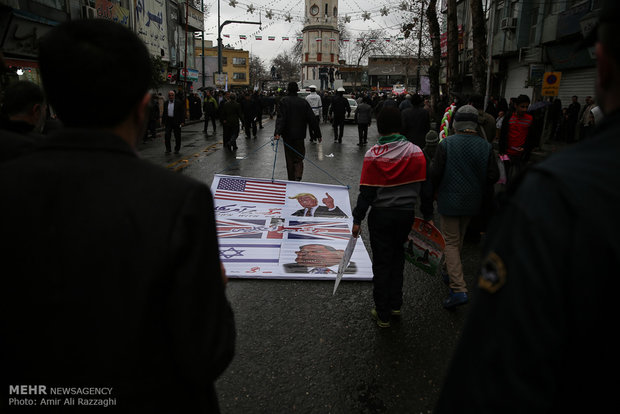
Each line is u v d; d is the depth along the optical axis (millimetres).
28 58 13172
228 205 5918
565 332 762
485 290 864
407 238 3461
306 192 6191
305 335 3316
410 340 3279
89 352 942
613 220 725
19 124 2564
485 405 797
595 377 767
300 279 4258
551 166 829
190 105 26062
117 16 18688
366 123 15281
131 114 1090
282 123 7602
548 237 762
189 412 1064
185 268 972
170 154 12719
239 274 4266
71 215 947
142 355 959
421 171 3262
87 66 978
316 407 2557
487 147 3568
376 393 2688
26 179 969
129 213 956
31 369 959
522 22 18797
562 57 16078
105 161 1000
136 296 938
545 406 762
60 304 935
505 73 21891
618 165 761
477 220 5176
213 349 1006
